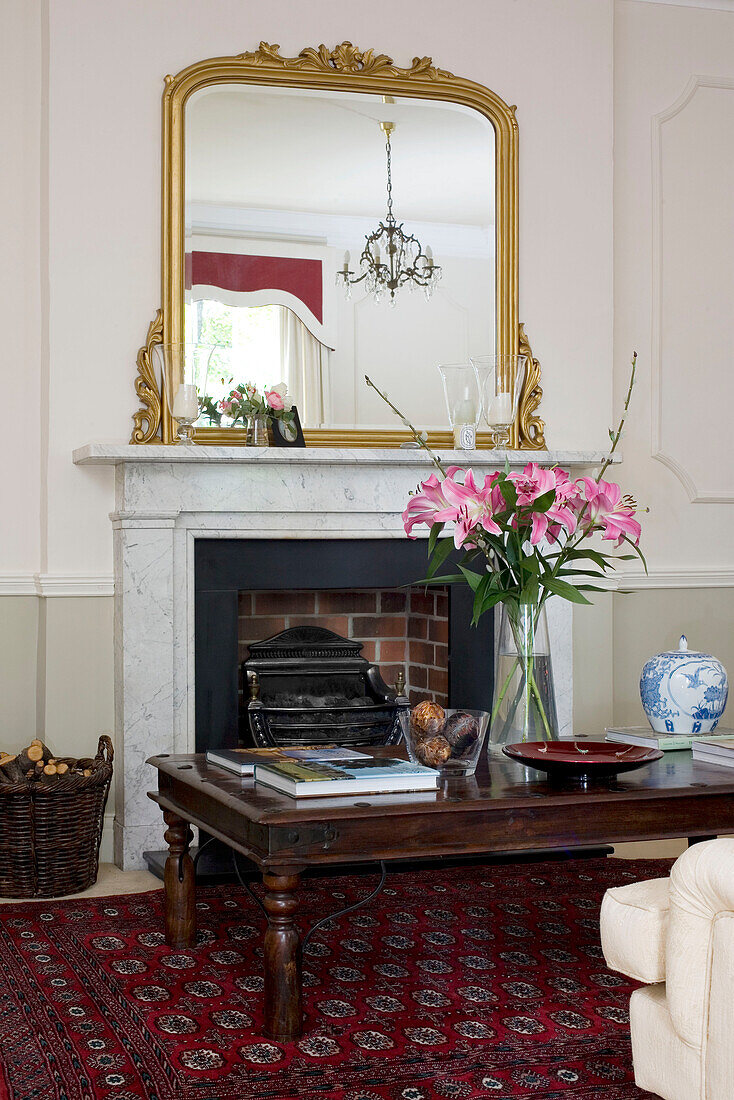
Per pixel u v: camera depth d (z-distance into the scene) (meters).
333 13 4.23
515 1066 2.18
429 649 4.49
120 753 3.89
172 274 4.02
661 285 4.74
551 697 2.75
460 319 4.38
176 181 4.02
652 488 4.71
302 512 4.05
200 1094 2.06
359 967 2.75
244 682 4.30
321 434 4.22
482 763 2.75
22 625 3.99
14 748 3.99
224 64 4.07
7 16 3.99
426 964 2.77
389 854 2.22
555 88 4.49
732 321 4.84
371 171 4.29
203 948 2.89
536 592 2.65
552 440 4.50
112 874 3.75
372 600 4.62
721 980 1.59
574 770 2.46
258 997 2.54
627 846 4.10
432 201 4.35
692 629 4.79
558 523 2.64
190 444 3.91
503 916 3.19
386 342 4.30
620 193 4.70
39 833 3.39
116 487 3.96
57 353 3.92
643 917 1.73
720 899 1.59
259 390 4.15
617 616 4.69
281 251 4.19
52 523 3.91
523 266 4.45
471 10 4.39
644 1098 2.05
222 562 4.01
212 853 3.76
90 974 2.70
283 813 2.19
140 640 3.86
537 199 4.47
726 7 4.84
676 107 4.77
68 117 3.93
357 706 4.25
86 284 3.95
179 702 3.93
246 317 4.14
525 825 2.31
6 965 2.77
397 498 4.17
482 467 4.23
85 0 3.94
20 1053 2.26
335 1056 2.22
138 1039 2.31
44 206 3.95
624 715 4.70
